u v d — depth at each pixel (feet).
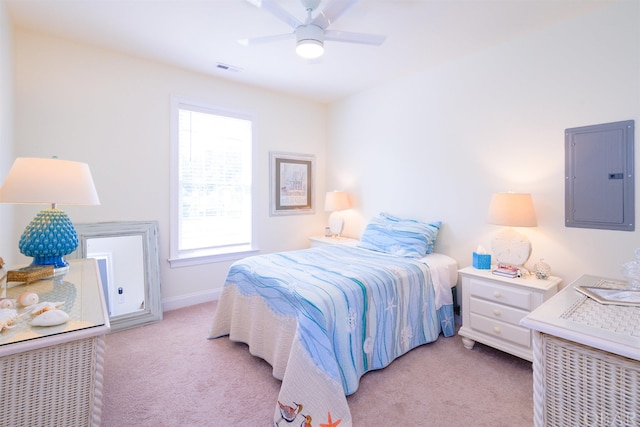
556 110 7.24
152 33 7.80
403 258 8.58
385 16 6.92
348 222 13.01
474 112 8.80
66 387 3.05
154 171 9.61
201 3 6.54
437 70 9.70
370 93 11.95
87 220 8.53
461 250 9.17
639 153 6.12
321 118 13.89
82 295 4.15
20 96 7.54
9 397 2.78
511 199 7.16
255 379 6.20
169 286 10.05
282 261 8.04
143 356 7.06
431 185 9.95
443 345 7.74
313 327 5.20
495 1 6.35
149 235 9.39
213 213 11.16
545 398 3.33
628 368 2.79
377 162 11.76
